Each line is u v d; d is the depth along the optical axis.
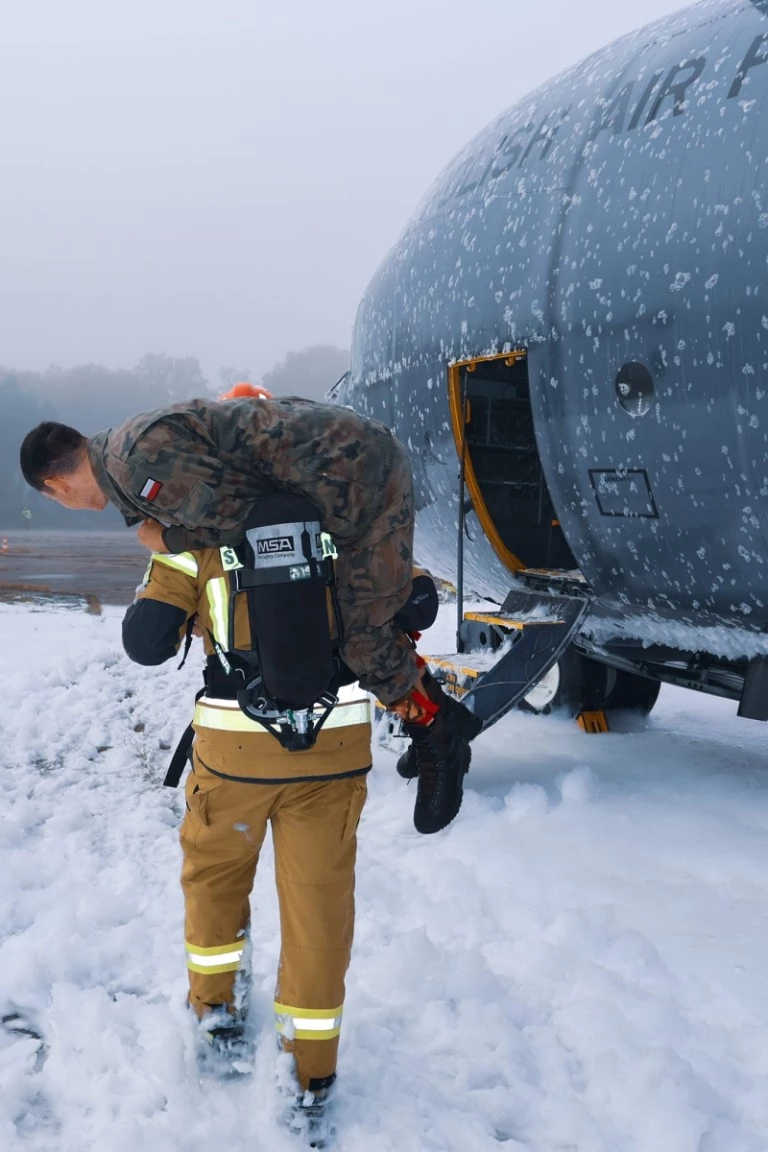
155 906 3.03
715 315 3.13
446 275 4.34
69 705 6.11
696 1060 2.18
